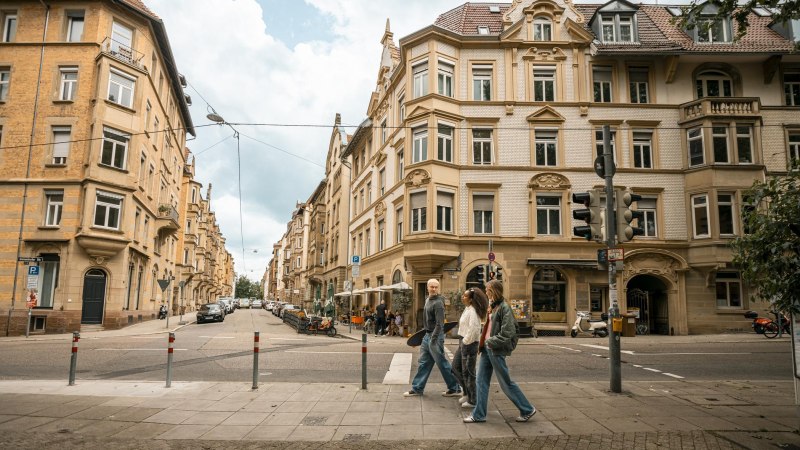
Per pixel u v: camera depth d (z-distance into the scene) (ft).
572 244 70.85
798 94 75.36
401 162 80.28
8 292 70.85
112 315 74.49
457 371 23.27
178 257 146.30
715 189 68.90
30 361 38.91
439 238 68.69
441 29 73.00
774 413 21.84
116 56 76.74
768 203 18.93
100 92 74.08
